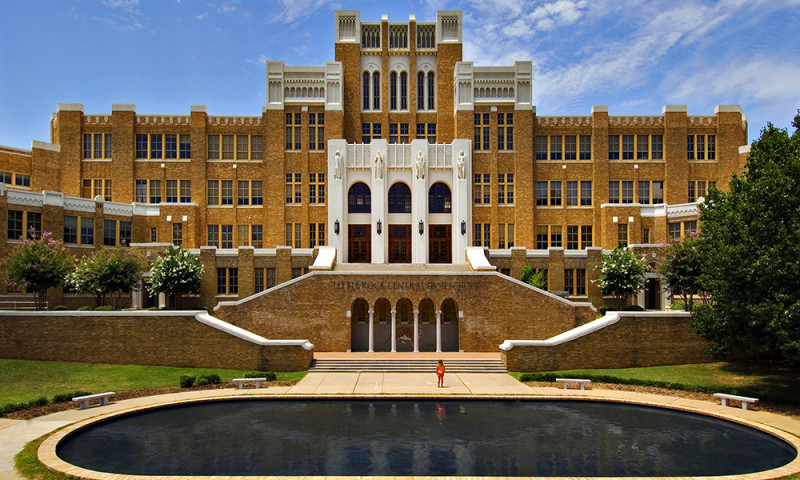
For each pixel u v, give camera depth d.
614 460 21.53
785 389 32.03
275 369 38.31
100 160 65.00
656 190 66.25
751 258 30.70
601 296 55.22
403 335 48.66
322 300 44.47
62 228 52.19
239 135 65.75
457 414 28.14
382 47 67.38
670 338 39.38
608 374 36.09
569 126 66.56
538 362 38.53
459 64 65.00
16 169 62.44
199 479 18.50
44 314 38.66
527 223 64.19
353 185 60.62
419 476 19.34
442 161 60.56
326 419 27.03
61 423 25.23
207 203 64.88
